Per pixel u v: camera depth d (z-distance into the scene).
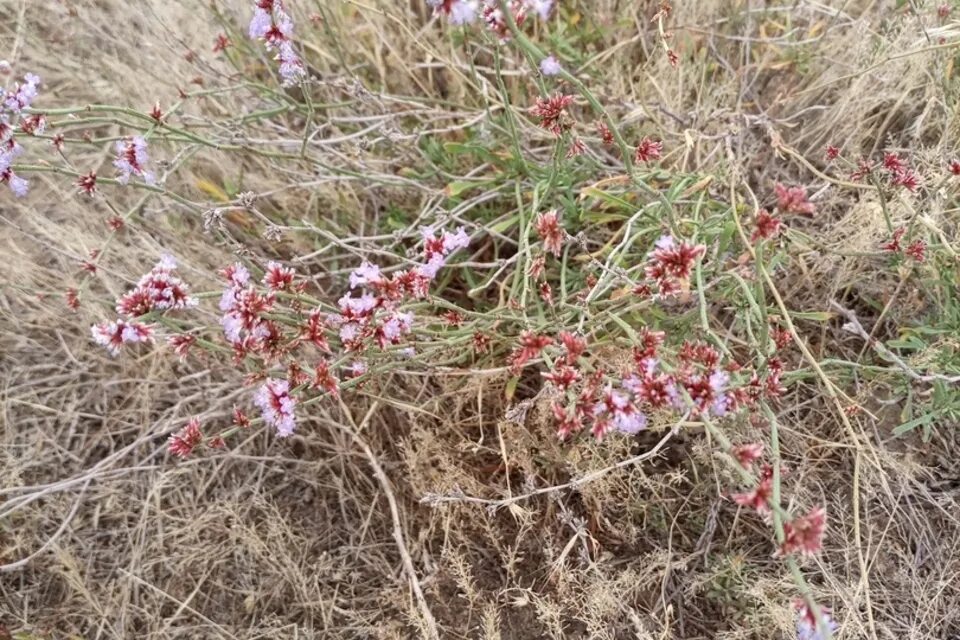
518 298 0.42
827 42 0.50
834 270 0.43
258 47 0.50
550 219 0.34
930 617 0.38
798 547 0.27
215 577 0.43
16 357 0.47
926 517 0.39
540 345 0.33
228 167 0.49
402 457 0.44
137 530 0.43
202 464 0.45
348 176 0.45
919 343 0.39
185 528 0.42
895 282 0.42
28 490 0.43
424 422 0.44
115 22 0.50
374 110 0.51
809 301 0.44
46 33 0.52
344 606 0.42
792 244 0.41
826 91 0.49
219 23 0.52
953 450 0.41
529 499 0.42
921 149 0.44
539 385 0.45
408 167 0.50
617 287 0.41
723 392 0.31
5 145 0.36
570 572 0.38
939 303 0.40
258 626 0.42
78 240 0.45
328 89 0.51
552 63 0.32
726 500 0.40
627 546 0.41
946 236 0.41
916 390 0.40
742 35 0.52
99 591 0.42
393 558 0.43
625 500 0.39
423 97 0.49
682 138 0.46
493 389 0.43
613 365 0.39
